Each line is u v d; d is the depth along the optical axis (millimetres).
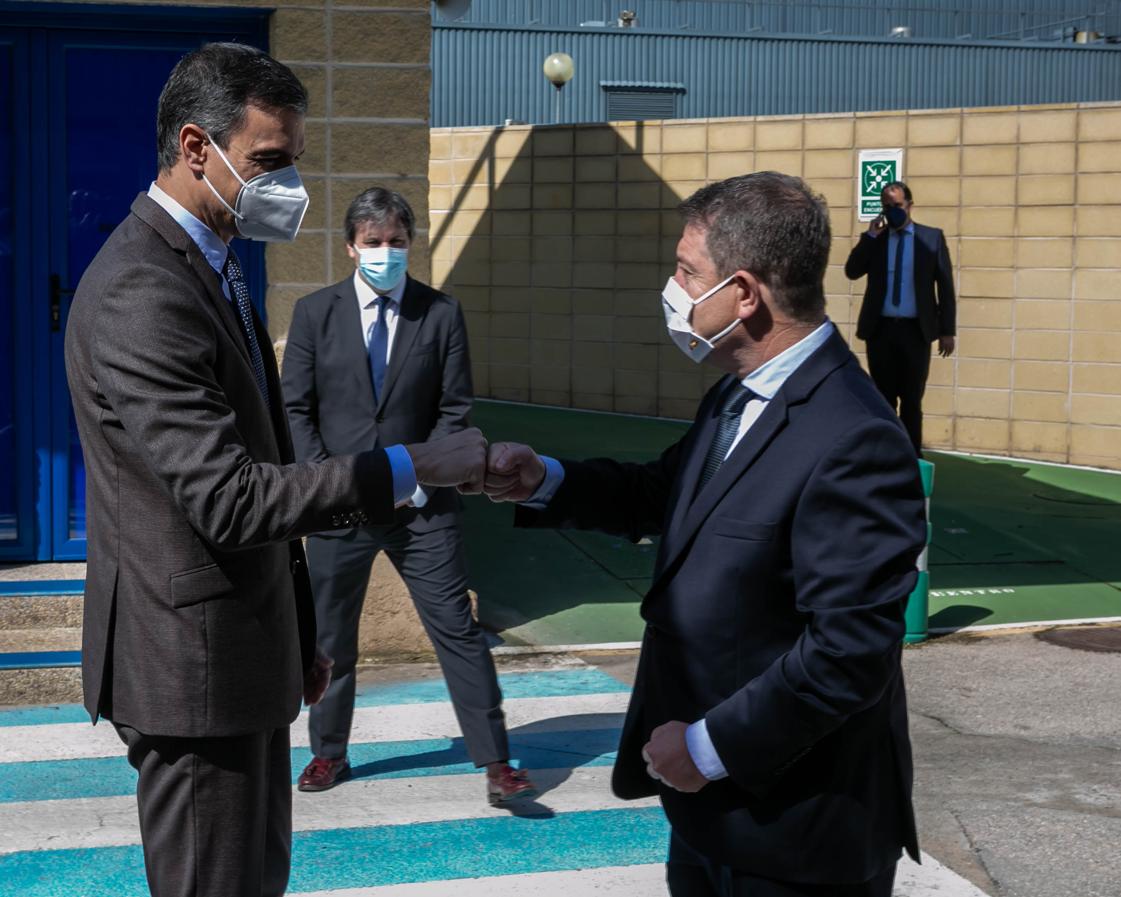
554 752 5430
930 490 6980
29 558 6605
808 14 26703
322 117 6469
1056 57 26906
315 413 4992
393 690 6188
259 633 2699
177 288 2557
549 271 13391
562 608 7383
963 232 11570
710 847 2527
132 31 6465
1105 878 4309
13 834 4598
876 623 2342
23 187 6434
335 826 4707
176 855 2705
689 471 2672
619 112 25141
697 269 2570
